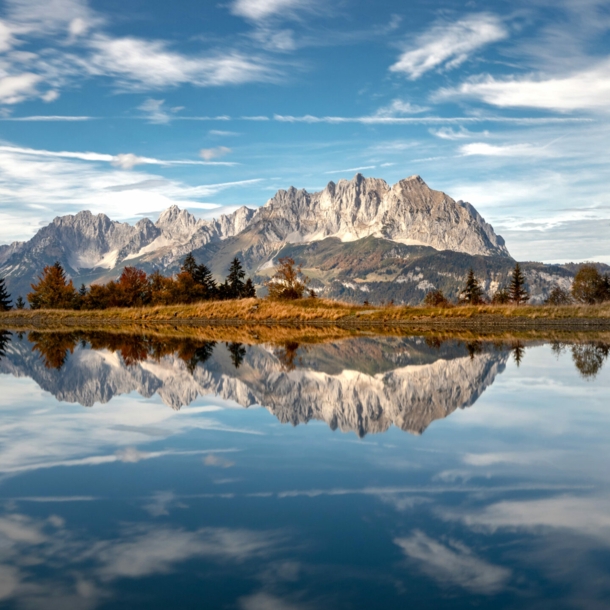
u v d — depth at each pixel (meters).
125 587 5.25
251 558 5.77
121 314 67.25
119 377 18.89
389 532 6.33
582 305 56.31
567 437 10.42
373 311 60.50
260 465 8.84
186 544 6.11
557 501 7.21
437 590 5.13
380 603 4.94
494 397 14.66
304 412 12.95
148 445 10.16
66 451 9.84
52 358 24.84
